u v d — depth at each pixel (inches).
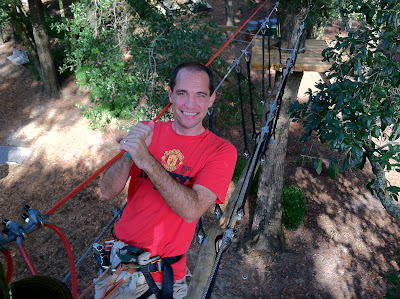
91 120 625.6
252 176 120.7
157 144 83.5
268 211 482.0
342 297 449.7
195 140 82.4
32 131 634.2
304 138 196.2
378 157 183.9
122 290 74.4
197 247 473.7
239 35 764.0
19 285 40.3
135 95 405.7
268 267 478.9
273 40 286.4
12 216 512.7
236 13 925.2
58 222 506.6
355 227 529.7
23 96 701.3
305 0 248.5
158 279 77.2
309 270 478.0
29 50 684.7
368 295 452.1
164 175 66.6
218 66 482.3
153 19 405.7
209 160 79.9
